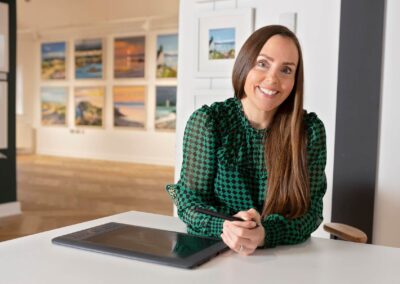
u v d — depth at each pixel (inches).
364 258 50.4
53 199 247.9
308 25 112.0
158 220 67.3
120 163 420.8
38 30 461.4
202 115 59.4
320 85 111.5
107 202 242.4
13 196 215.6
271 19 116.4
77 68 458.9
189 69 128.0
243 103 60.4
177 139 130.6
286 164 57.9
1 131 210.2
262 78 55.4
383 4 101.7
